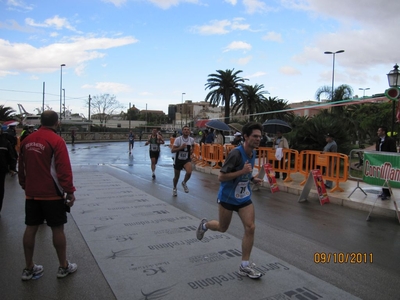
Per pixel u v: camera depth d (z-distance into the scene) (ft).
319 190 27.27
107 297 11.46
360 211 25.18
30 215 12.32
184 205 25.21
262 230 19.54
